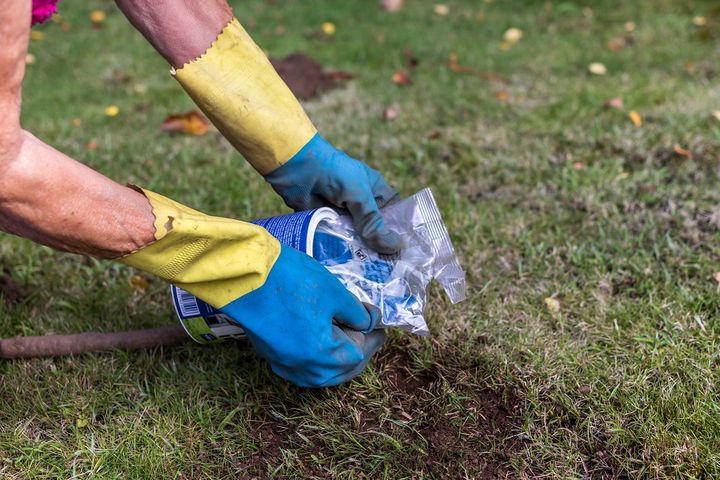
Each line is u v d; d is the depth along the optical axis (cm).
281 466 165
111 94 409
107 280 236
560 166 293
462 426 174
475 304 213
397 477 162
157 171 303
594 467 162
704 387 176
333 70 426
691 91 350
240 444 172
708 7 491
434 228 183
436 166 300
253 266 140
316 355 150
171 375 192
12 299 225
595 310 207
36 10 166
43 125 357
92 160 317
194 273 138
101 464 165
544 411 175
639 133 309
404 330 203
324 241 178
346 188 170
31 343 196
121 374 191
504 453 167
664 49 423
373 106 367
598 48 439
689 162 283
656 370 183
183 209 137
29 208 118
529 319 206
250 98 160
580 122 330
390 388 187
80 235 124
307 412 180
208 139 340
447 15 546
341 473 163
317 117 355
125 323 215
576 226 252
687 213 249
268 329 147
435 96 378
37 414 181
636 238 238
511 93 376
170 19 152
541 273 226
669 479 155
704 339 191
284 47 476
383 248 175
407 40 481
